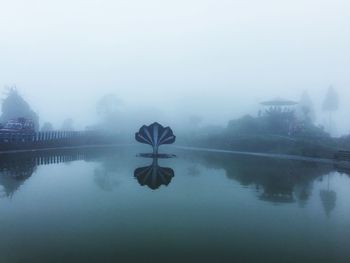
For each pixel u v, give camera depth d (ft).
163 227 27.27
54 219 28.86
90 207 33.73
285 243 23.86
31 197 37.86
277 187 49.52
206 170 68.95
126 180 52.54
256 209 34.86
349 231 27.20
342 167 78.79
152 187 46.68
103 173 59.82
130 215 30.89
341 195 43.86
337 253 22.04
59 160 81.35
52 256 20.29
